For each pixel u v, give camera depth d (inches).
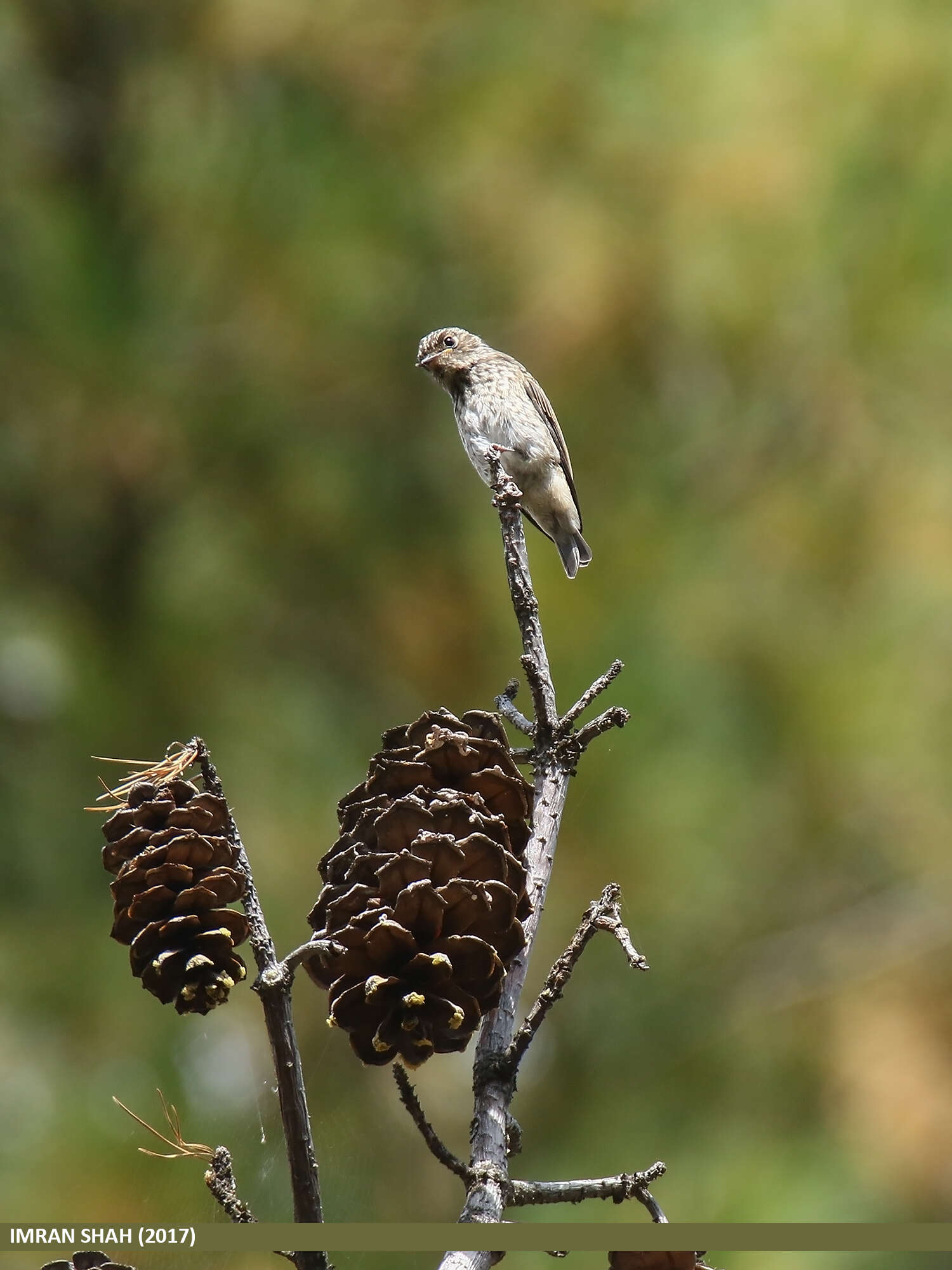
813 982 368.5
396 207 436.1
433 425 438.9
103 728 386.9
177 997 166.2
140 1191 283.9
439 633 406.0
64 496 420.5
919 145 410.3
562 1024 385.4
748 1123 352.8
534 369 420.5
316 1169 162.7
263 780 380.8
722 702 379.9
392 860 168.7
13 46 449.1
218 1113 305.3
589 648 387.5
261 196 440.8
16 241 425.1
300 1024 356.8
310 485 426.9
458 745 181.9
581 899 376.5
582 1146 363.6
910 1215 323.0
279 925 358.0
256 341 438.3
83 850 370.9
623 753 378.3
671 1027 373.4
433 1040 167.0
